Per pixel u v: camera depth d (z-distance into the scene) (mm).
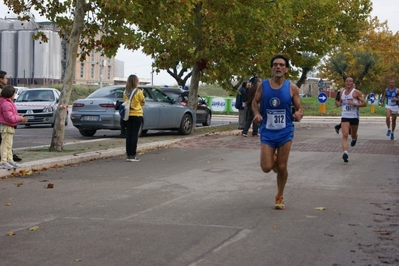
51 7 17328
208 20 21547
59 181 11039
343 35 36469
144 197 9391
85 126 20047
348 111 14008
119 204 8812
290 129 8266
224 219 7801
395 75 63375
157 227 7324
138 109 14039
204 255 6102
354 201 9172
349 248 6430
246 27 22094
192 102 23391
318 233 7082
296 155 15258
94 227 7320
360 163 13750
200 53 21797
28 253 6164
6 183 10766
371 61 54469
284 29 24141
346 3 36062
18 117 11680
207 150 16703
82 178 11414
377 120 39469
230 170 12539
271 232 7105
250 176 11672
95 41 17266
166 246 6441
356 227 7426
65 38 18109
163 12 15469
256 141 19438
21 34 61562
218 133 22266
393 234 7074
